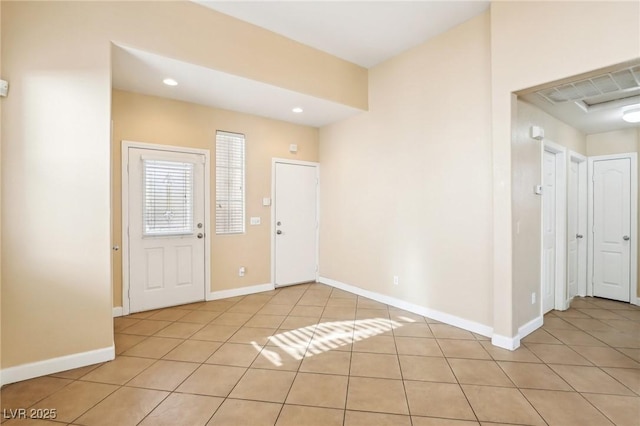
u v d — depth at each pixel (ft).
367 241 13.91
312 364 7.89
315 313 11.79
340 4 9.50
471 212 9.97
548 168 11.82
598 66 6.93
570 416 5.89
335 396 6.53
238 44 10.30
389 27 10.64
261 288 14.87
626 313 11.81
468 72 10.06
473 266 9.93
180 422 5.73
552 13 7.65
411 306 11.93
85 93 7.77
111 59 8.71
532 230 9.89
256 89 11.43
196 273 13.04
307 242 16.47
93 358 7.83
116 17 8.21
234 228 14.11
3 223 6.98
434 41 11.14
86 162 7.79
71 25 7.64
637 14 6.45
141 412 6.01
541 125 10.62
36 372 7.22
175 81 10.68
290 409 6.11
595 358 8.18
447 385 6.93
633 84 8.75
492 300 9.43
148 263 11.92
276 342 9.20
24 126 7.15
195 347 8.85
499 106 8.72
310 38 11.47
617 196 13.57
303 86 11.84
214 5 9.59
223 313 11.74
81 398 6.44
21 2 7.14
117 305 11.29
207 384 6.98
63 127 7.53
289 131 15.74
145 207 11.82
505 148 8.64
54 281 7.46
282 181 15.55
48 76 7.38
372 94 13.67
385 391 6.70
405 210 12.19
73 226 7.64
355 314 11.68
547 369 7.62
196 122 12.98
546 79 7.75
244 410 6.07
